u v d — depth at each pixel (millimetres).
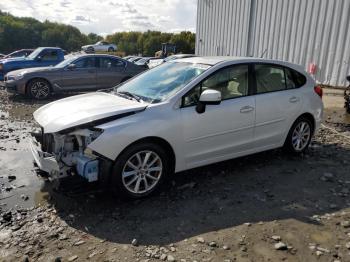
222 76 4723
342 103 10719
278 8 14883
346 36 12070
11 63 14438
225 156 4816
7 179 4836
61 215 3824
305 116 5730
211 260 3066
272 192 4426
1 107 10398
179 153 4348
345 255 3152
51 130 3916
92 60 12422
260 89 5090
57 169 3887
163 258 3088
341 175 5031
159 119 4117
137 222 3680
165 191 4418
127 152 3945
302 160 5629
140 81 5129
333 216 3844
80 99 4723
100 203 4098
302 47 13836
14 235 3439
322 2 12797
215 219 3750
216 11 20109
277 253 3172
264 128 5133
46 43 92875
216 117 4547
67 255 3135
